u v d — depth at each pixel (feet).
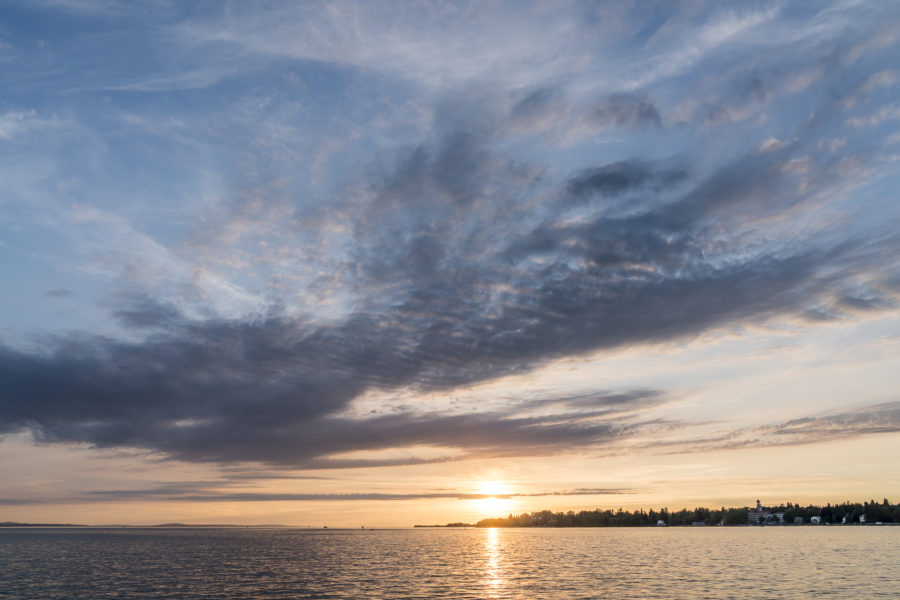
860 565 504.84
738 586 386.93
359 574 509.76
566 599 345.31
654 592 367.04
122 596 385.09
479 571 521.24
